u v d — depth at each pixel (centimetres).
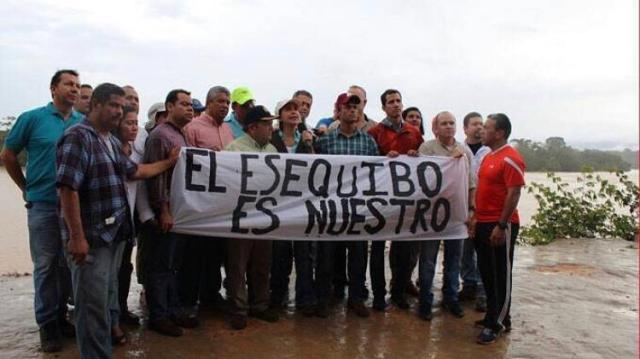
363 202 555
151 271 504
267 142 554
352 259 571
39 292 456
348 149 576
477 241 525
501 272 509
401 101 602
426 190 567
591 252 988
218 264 573
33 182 454
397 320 561
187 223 509
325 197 549
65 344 475
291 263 607
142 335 498
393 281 606
